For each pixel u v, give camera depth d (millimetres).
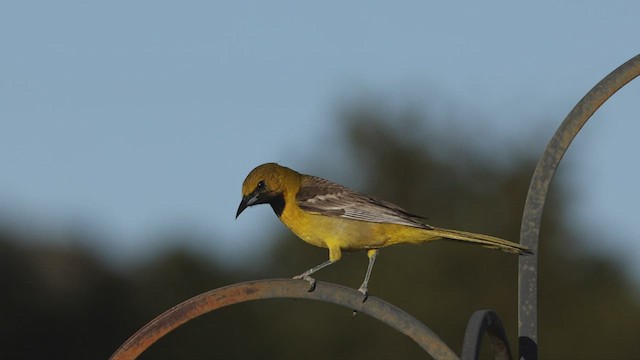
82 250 18938
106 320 18766
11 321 18172
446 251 19031
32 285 18422
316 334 18625
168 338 18484
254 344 18641
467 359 5117
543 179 6496
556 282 19234
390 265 19047
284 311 18828
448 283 18953
